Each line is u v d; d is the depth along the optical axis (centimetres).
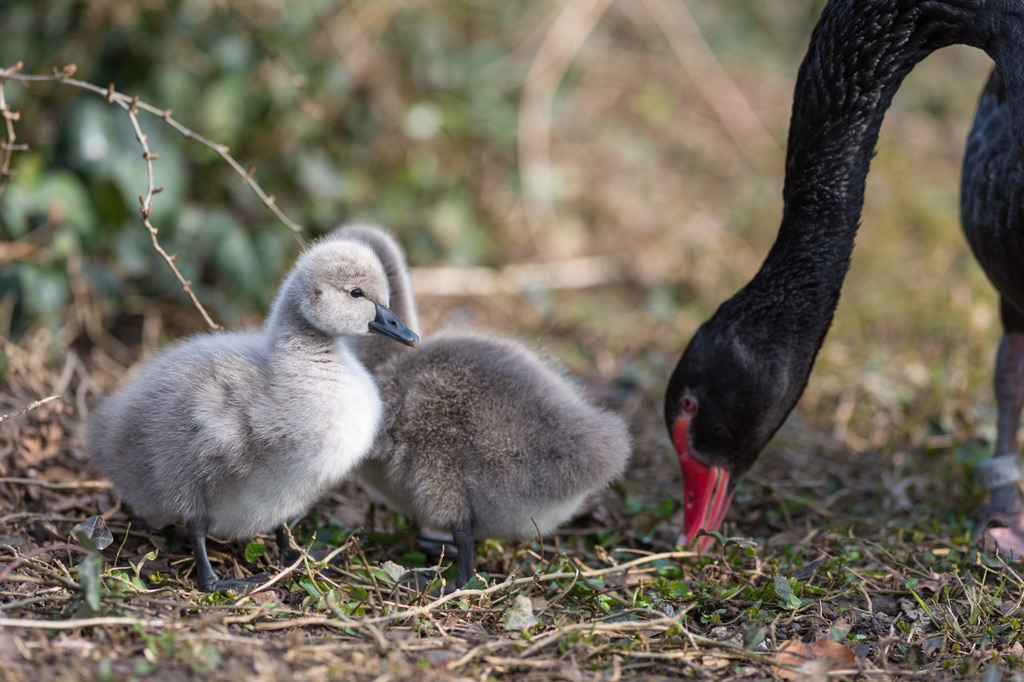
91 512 777
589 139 1750
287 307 679
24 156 1076
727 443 796
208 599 634
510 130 1535
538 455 723
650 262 1471
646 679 592
